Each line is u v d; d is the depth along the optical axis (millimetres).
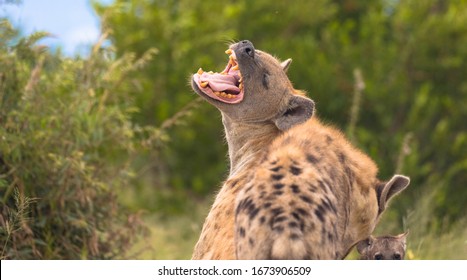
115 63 17125
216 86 12000
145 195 27594
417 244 17281
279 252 8133
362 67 29484
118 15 28375
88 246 15148
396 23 30922
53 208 14828
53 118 15016
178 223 24703
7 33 15719
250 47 11914
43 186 14898
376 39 30188
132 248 18094
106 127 16312
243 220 8500
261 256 8203
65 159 14742
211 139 29625
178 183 28922
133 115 28156
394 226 20125
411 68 30078
